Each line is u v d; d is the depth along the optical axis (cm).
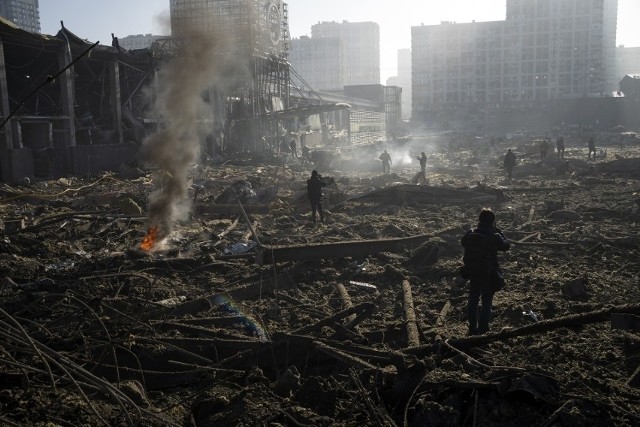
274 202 1745
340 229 1343
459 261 998
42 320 685
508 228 1339
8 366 511
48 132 2806
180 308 728
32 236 1189
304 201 1766
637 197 1803
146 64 3631
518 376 440
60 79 2855
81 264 993
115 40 3262
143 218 1440
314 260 980
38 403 456
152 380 548
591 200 1800
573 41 14500
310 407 476
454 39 15325
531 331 597
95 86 3428
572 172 2677
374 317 724
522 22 14775
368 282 887
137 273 905
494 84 15200
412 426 427
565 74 14662
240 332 660
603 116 9438
